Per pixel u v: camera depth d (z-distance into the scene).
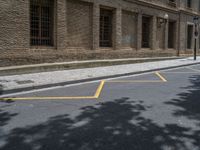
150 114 7.70
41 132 6.22
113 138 5.86
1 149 5.32
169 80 14.61
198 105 8.79
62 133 6.16
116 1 22.27
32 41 16.47
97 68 18.62
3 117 7.41
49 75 14.64
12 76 13.92
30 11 16.25
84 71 16.80
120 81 14.22
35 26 16.59
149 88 11.98
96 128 6.49
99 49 20.92
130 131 6.30
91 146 5.44
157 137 5.94
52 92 11.03
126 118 7.29
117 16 22.56
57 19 17.39
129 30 24.42
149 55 27.03
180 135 6.07
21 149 5.32
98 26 20.62
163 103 9.05
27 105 8.77
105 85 12.85
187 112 7.93
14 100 9.54
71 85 12.82
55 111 8.01
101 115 7.58
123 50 23.48
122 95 10.38
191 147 5.44
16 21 15.05
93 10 20.14
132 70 18.23
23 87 11.28
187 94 10.59
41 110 8.12
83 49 19.66
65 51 18.09
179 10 32.34
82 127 6.55
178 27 32.59
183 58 31.55
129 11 24.08
